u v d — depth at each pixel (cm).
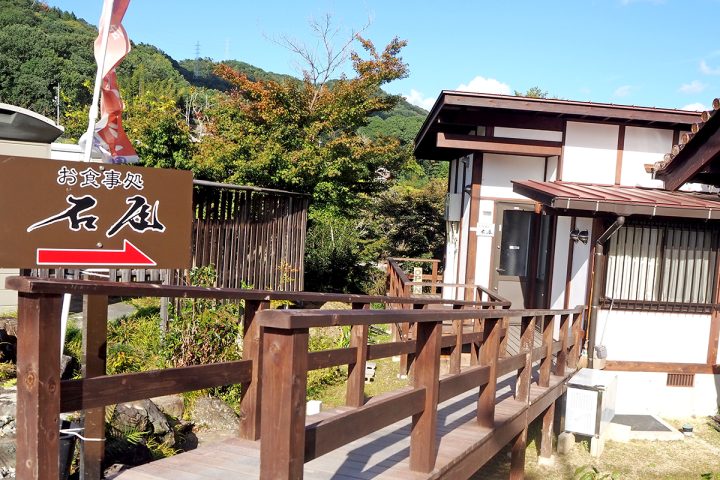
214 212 885
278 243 1045
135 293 262
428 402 339
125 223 423
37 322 209
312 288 1633
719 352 926
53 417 214
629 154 1021
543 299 1031
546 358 690
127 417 430
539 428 822
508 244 1078
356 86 1509
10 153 761
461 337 650
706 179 959
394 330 963
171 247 440
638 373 914
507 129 1006
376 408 280
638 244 901
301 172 1322
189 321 700
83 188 408
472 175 1066
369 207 2044
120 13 516
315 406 634
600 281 870
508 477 654
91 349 302
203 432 562
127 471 325
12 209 384
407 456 399
